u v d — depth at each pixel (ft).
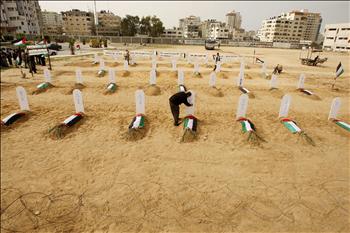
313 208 14.37
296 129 24.61
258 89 43.47
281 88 43.75
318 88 44.37
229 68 68.69
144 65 70.08
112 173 17.78
